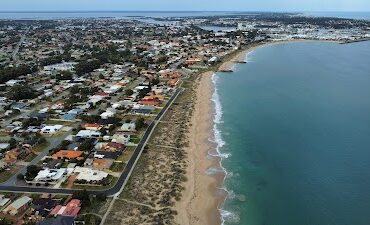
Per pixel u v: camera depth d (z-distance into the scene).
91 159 106.81
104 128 131.50
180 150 115.94
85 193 85.44
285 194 92.12
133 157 109.62
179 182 96.19
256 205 87.50
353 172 102.69
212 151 116.25
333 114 151.75
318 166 106.38
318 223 80.75
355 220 81.44
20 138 125.00
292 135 129.38
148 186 93.56
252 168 105.38
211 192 92.69
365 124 139.38
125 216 80.81
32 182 94.06
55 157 108.38
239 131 133.00
